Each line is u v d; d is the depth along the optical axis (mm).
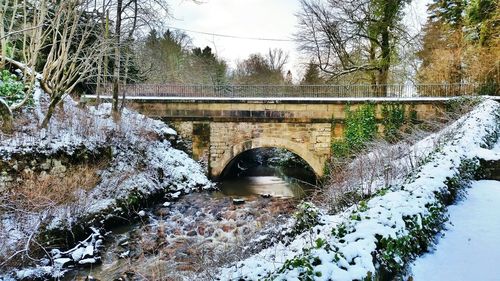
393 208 4312
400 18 22219
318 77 28688
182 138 17141
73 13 10891
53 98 10367
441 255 4320
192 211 12383
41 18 8828
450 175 6191
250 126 16562
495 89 17422
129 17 15086
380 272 3262
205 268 5816
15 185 8812
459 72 19969
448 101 15422
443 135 9914
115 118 14430
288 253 5641
